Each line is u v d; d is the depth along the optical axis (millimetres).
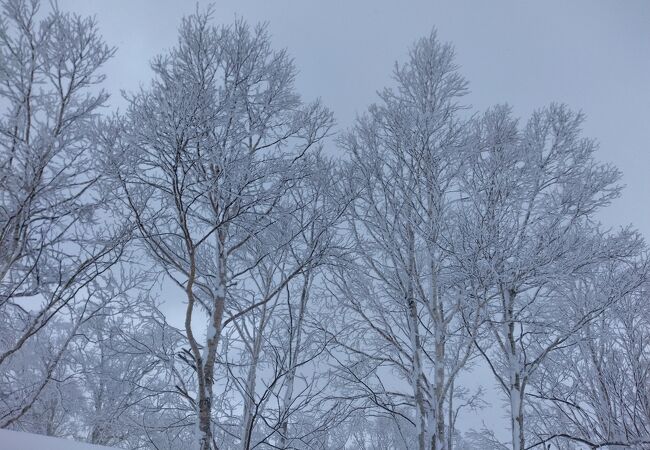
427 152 7238
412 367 7062
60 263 6207
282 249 7242
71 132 5715
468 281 6629
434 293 6938
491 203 6699
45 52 5676
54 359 6984
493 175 6883
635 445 6793
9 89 5496
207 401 5449
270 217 6402
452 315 6832
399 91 7930
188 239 5352
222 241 6449
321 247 6703
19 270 6289
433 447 6066
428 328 7199
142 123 5242
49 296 6438
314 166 6633
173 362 6020
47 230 6184
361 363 7609
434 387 6488
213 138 5633
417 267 7465
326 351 7125
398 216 7184
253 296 7047
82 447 3461
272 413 6594
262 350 7215
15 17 5598
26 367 6902
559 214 6883
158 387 6766
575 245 6418
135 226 6316
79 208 6184
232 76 6156
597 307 6641
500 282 6426
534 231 6652
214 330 5871
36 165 5582
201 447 5129
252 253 7406
